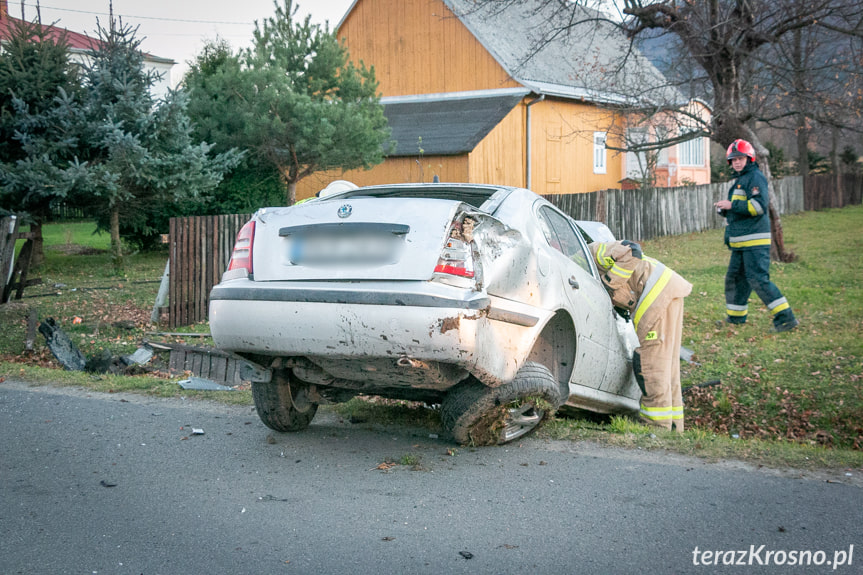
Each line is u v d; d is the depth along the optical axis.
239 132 18.41
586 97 16.70
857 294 11.70
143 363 8.20
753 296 11.95
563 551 3.22
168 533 3.40
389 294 3.78
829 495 3.90
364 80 19.30
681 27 14.26
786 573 3.04
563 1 14.81
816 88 14.12
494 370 4.05
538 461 4.46
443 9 25.56
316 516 3.60
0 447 4.71
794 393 7.26
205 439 4.90
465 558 3.15
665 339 5.99
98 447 4.72
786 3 13.55
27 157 15.44
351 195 5.34
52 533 3.40
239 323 4.11
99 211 16.86
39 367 7.33
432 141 22.22
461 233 3.95
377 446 4.76
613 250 6.01
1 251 11.66
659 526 3.48
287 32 18.66
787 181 30.84
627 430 5.20
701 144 33.12
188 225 10.62
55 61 16.20
